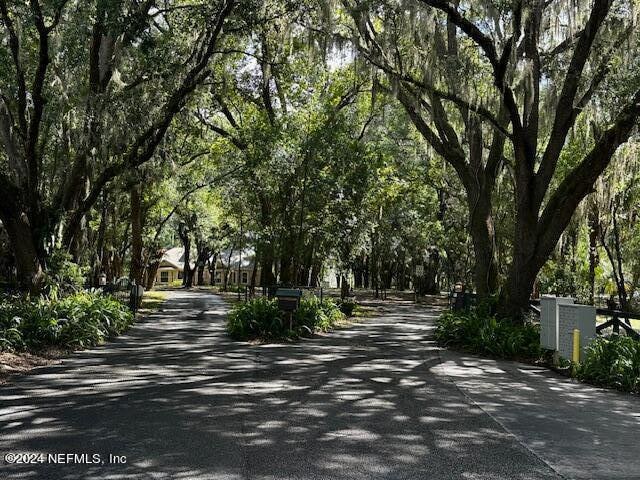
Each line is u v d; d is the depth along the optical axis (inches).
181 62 713.6
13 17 603.5
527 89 579.5
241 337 600.4
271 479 205.2
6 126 607.5
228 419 282.4
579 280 1090.7
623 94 535.8
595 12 537.6
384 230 1526.8
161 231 1636.3
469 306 729.0
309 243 880.3
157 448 236.1
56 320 495.5
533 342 511.2
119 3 570.3
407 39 617.3
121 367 420.8
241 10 633.6
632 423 291.9
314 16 665.6
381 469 217.3
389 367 448.1
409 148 1280.8
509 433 268.8
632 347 410.9
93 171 735.7
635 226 1056.8
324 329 715.4
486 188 751.1
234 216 1291.8
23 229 608.4
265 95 1018.1
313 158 826.2
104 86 673.6
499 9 524.4
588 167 572.7
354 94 1011.9
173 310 1018.1
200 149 1245.7
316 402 323.3
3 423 267.4
